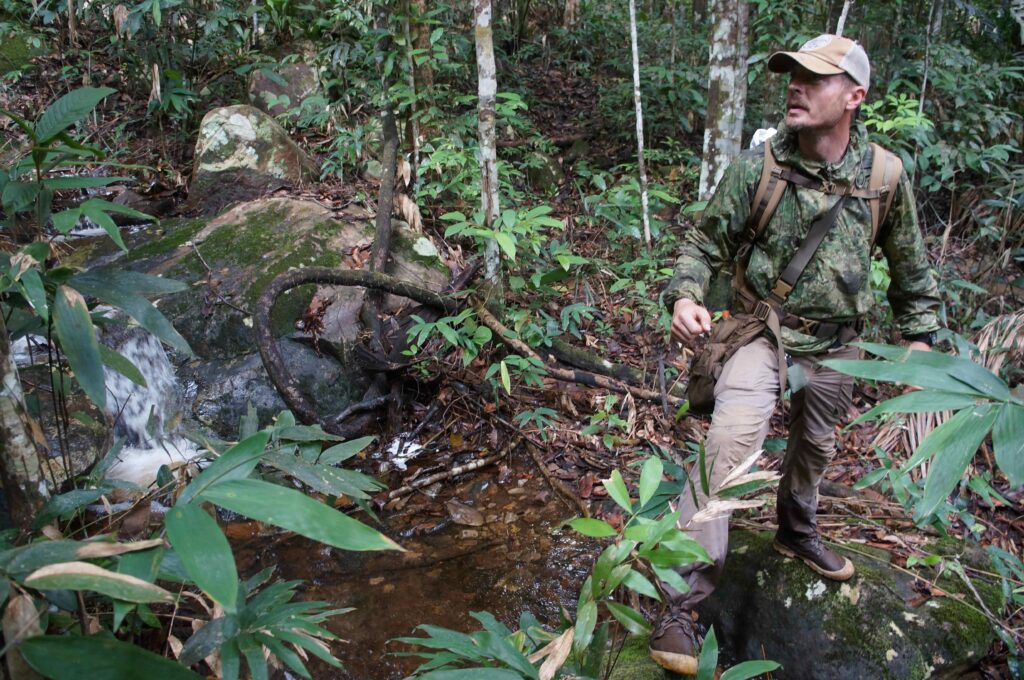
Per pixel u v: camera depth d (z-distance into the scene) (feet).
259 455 4.38
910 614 8.13
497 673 4.67
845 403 7.77
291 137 19.33
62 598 4.48
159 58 19.93
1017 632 8.32
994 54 21.13
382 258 14.21
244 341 13.37
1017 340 11.89
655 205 17.43
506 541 10.39
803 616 8.42
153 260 14.56
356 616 9.06
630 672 7.63
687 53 25.00
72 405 11.80
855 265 7.07
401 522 10.79
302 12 20.83
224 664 4.52
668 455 11.37
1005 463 3.74
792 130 6.75
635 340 14.49
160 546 3.94
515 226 11.85
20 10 22.70
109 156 19.20
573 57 27.84
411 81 16.01
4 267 4.81
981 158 16.79
